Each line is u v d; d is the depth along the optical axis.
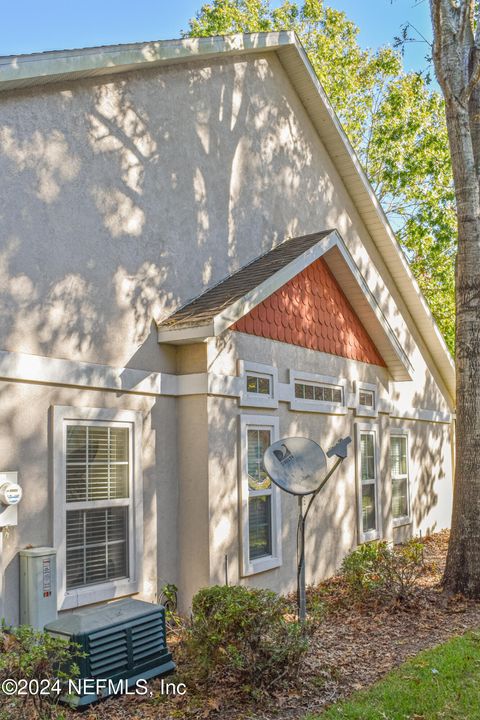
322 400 11.59
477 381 10.29
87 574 7.57
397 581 10.01
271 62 12.07
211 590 6.85
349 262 11.91
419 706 5.75
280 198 12.01
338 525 11.77
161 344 8.82
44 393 7.21
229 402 9.21
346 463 12.20
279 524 10.05
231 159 10.69
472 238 10.48
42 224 7.36
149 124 9.03
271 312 10.37
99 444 7.84
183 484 8.85
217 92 10.50
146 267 8.73
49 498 7.14
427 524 16.86
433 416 17.48
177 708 5.82
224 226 10.36
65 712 5.67
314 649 7.45
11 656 5.09
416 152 23.84
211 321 8.34
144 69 9.03
